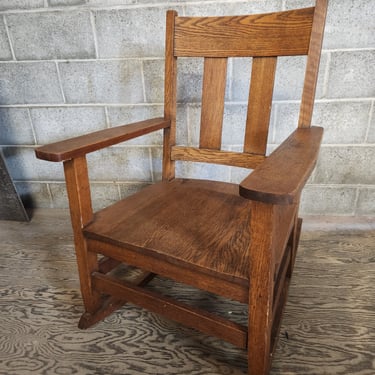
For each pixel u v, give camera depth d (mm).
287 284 945
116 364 772
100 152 1438
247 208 782
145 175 1468
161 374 743
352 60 1146
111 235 673
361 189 1343
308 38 735
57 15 1209
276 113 1254
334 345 802
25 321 913
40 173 1528
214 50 864
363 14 1080
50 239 1340
